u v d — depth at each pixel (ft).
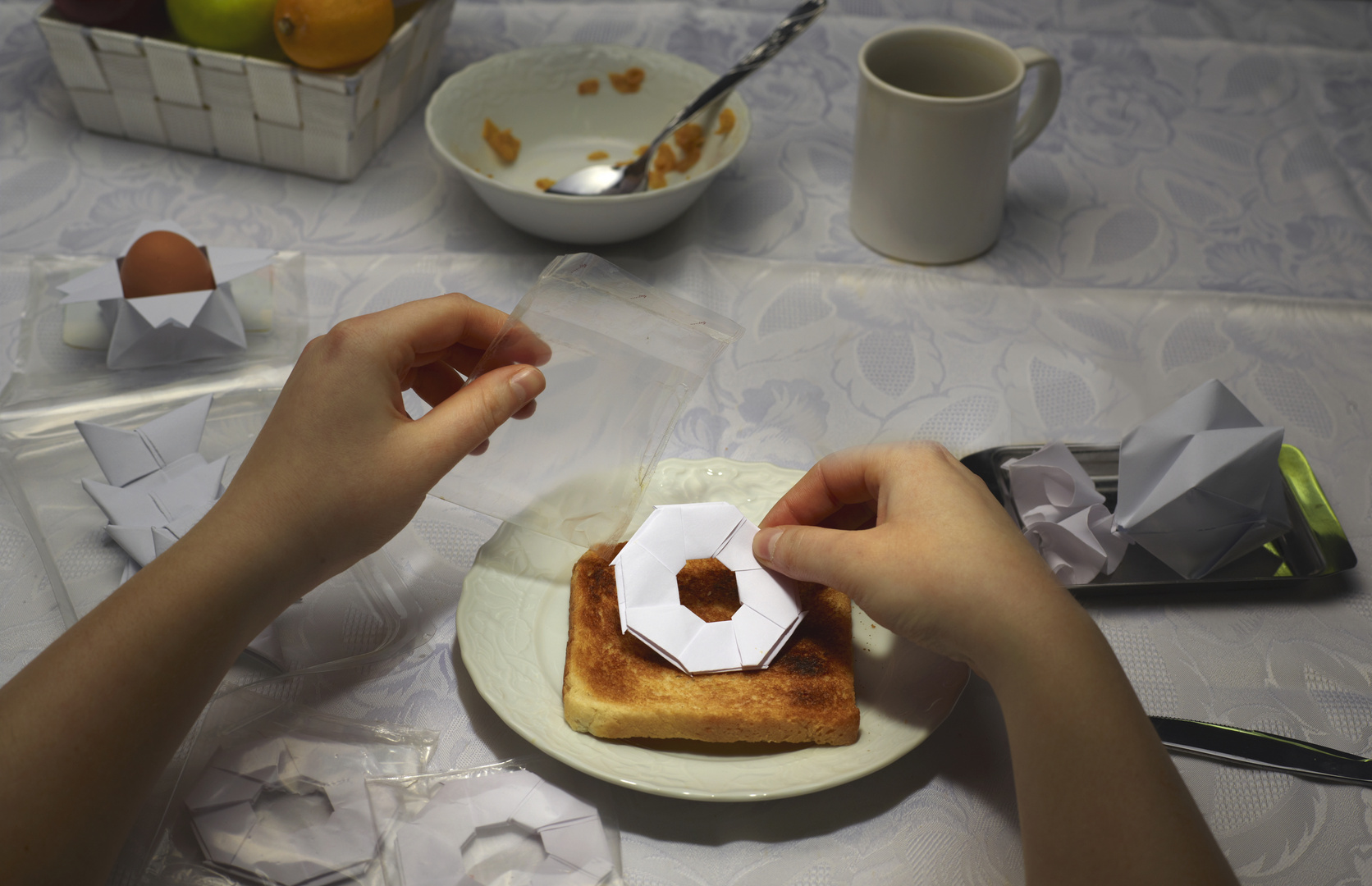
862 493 1.69
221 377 2.02
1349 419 2.05
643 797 1.54
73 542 1.77
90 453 1.90
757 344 2.17
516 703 1.55
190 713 1.45
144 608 1.45
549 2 3.02
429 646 1.70
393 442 1.55
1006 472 1.86
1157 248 2.40
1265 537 1.74
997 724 1.61
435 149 2.23
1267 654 1.71
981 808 1.55
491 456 1.69
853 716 1.52
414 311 1.64
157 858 1.45
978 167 2.19
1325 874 1.51
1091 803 1.36
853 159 2.44
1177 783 1.38
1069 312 2.24
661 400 1.64
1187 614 1.75
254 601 1.50
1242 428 1.74
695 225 2.41
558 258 1.69
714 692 1.55
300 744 1.56
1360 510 1.90
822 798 1.55
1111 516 1.76
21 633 1.68
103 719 1.40
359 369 1.57
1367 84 2.84
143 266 1.98
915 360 2.15
